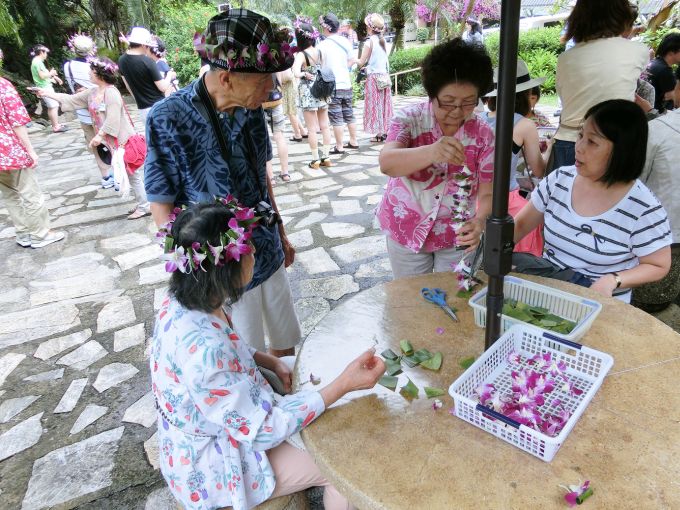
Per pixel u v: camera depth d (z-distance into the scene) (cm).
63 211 518
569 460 103
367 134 745
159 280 363
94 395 249
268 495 132
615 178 170
